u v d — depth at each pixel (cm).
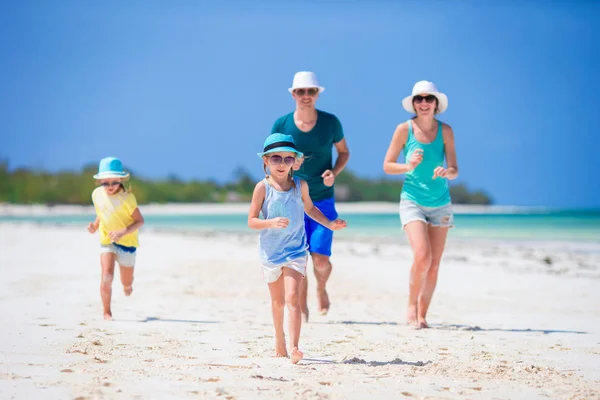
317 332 1137
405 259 2545
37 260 2328
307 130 1248
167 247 3027
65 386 698
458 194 15538
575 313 1374
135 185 13338
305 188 938
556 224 6219
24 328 1084
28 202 12194
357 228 5312
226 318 1268
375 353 955
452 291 1712
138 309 1355
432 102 1216
